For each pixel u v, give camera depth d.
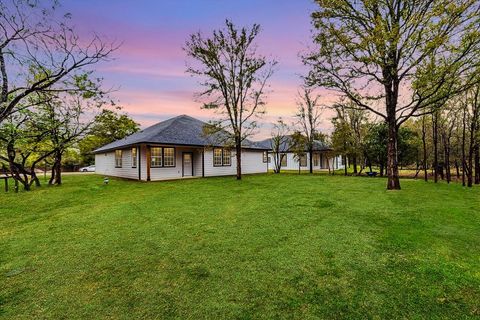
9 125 9.68
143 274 3.35
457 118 14.41
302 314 2.46
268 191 10.51
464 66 9.35
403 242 4.33
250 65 15.37
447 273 3.22
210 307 2.59
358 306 2.57
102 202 8.78
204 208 7.36
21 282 3.20
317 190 10.64
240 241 4.53
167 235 4.96
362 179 15.80
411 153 18.48
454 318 2.38
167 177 16.89
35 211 7.60
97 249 4.29
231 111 16.19
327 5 10.42
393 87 10.84
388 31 9.71
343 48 10.91
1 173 20.64
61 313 2.54
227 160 20.22
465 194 9.37
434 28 8.88
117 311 2.55
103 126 14.12
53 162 15.59
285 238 4.64
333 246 4.21
